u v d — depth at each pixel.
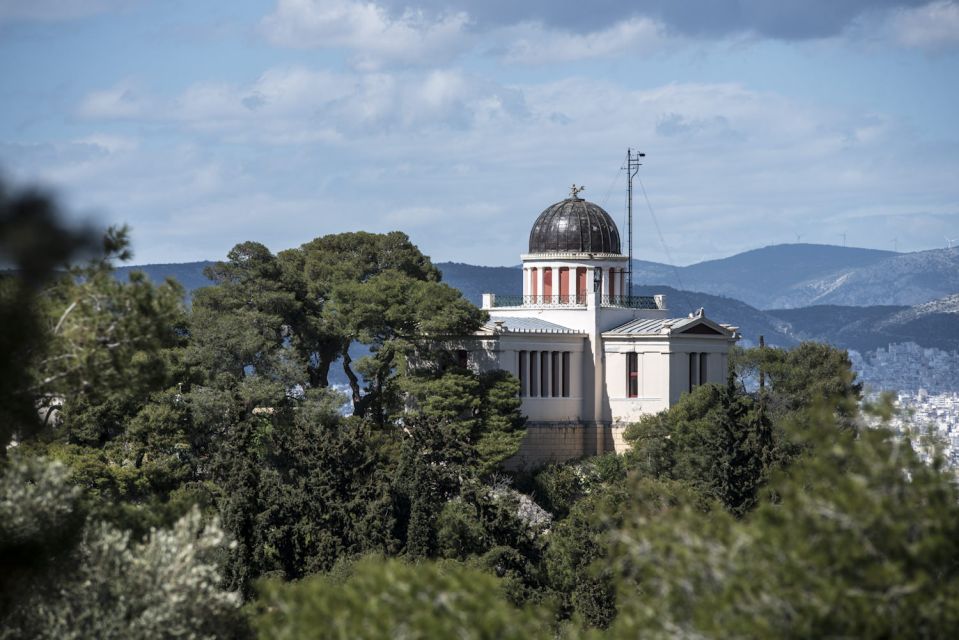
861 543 104.12
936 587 104.75
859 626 102.00
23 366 132.88
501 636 106.75
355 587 111.88
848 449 111.06
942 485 109.44
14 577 135.38
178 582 142.00
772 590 103.88
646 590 114.94
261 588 118.31
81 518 145.38
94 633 137.62
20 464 143.75
